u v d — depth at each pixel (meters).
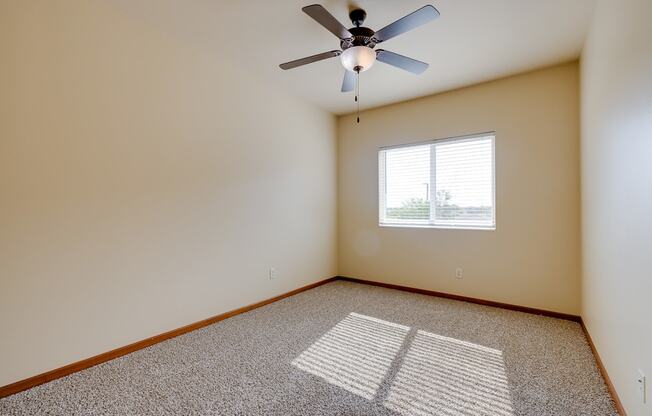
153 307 2.40
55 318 1.91
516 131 3.14
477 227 3.41
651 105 1.18
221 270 2.91
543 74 3.00
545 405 1.64
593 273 2.26
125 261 2.24
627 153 1.48
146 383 1.85
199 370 2.00
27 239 1.81
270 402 1.67
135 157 2.29
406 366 2.04
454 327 2.70
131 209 2.27
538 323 2.79
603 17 1.89
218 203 2.88
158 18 2.27
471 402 1.66
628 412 1.46
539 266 3.05
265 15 2.21
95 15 2.08
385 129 4.04
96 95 2.09
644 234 1.27
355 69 2.21
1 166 1.72
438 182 3.67
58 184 1.93
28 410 1.61
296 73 3.16
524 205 3.11
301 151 3.85
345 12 2.15
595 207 2.18
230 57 2.86
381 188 4.12
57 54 1.92
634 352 1.39
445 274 3.58
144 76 2.35
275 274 3.49
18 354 1.78
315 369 2.01
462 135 3.45
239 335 2.54
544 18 2.21
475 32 2.38
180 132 2.58
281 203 3.57
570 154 2.89
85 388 1.80
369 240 4.19
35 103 1.84
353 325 2.75
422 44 2.55
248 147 3.18
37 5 1.85
